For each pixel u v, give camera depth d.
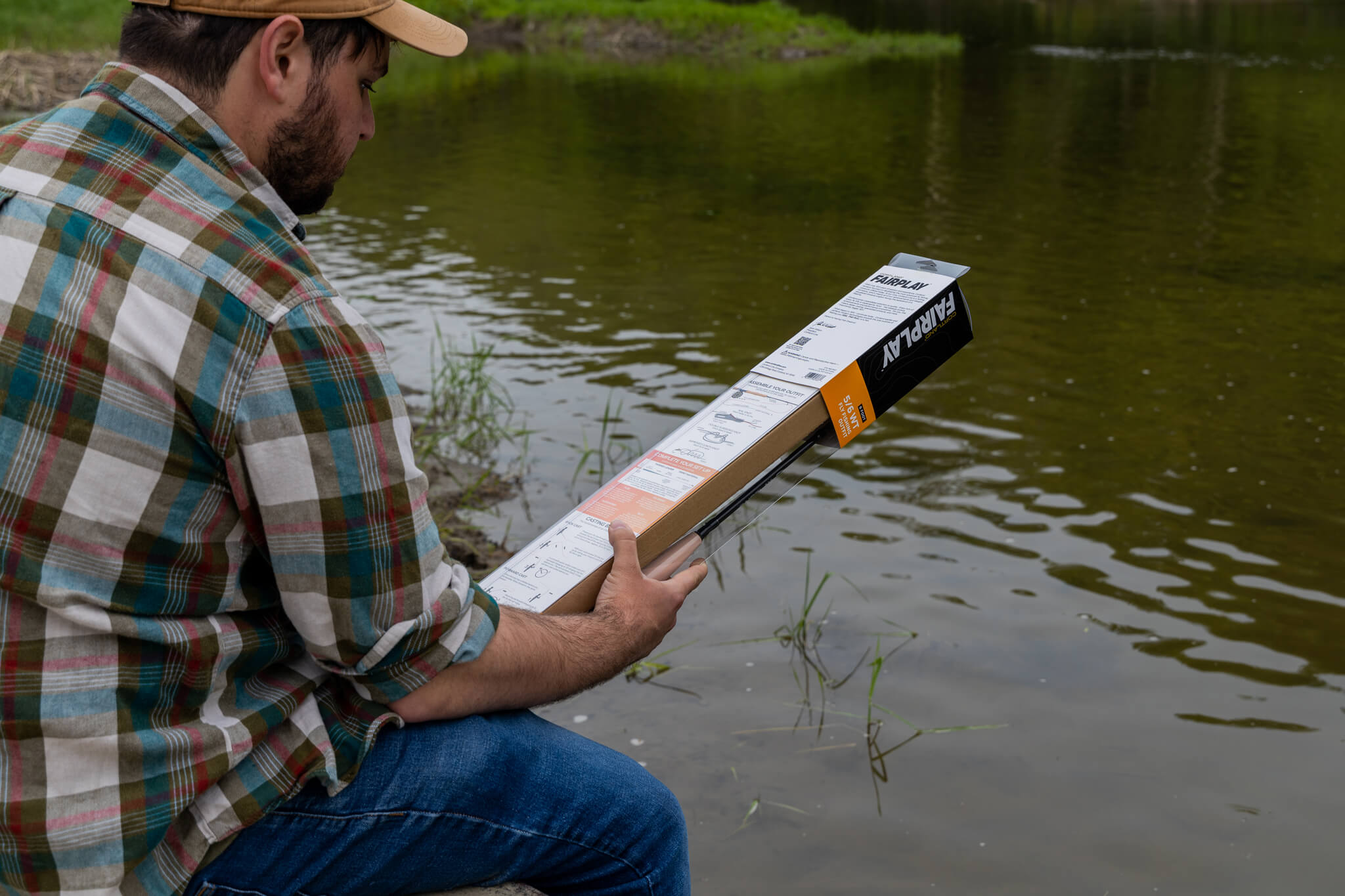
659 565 1.77
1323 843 3.02
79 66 17.77
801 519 4.80
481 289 8.18
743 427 1.81
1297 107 18.03
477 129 15.67
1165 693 3.66
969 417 5.93
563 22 28.59
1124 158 14.12
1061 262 9.14
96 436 1.32
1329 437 5.67
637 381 6.37
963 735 3.44
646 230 10.07
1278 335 7.31
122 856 1.35
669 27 27.78
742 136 15.41
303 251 1.44
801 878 2.85
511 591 1.73
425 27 1.55
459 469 5.21
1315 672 3.77
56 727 1.32
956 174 12.98
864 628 4.00
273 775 1.48
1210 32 30.39
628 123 16.39
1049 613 4.10
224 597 1.43
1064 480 5.18
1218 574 4.38
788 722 3.49
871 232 10.08
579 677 1.66
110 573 1.34
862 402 1.85
